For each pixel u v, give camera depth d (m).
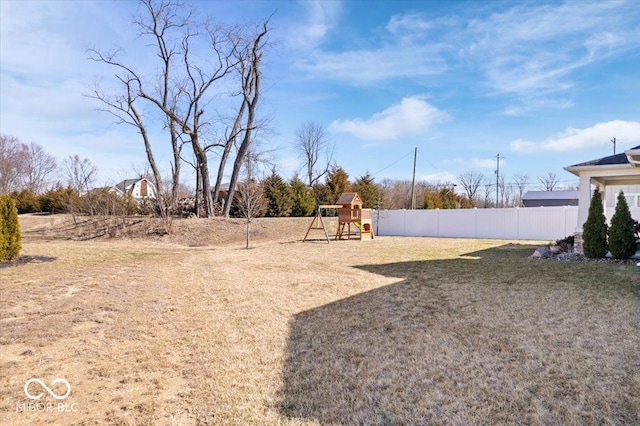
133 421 2.30
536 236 16.92
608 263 8.34
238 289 6.16
